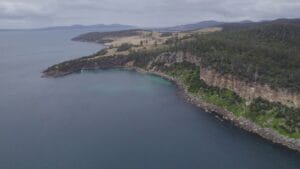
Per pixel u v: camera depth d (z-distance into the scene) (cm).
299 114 14662
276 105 15912
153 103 19925
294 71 17488
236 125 15938
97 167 11631
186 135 14675
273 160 12362
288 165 12012
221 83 19862
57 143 13662
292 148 13288
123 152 12862
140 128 15525
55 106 19200
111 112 18050
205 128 15550
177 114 17725
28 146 13362
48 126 15700
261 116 15650
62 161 12056
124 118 17025
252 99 17125
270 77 17225
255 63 19262
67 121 16450
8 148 13175
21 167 11619
